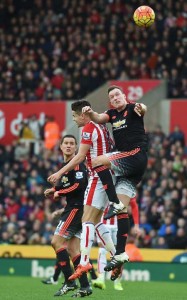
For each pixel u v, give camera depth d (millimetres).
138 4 55938
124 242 21234
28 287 28812
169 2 55406
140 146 21172
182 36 53406
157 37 53719
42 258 38688
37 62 56531
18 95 54875
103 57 53844
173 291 28172
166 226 39562
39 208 44031
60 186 23125
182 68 51469
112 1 57281
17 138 53656
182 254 37375
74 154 23344
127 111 21250
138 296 24109
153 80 51156
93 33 56000
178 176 43094
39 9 59812
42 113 53062
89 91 52656
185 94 50656
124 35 54812
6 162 51031
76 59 54812
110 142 22047
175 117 50438
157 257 37750
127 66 52938
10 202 45875
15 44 58406
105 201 21875
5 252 40531
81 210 23109
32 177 47375
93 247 37938
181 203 40625
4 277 37719
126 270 37188
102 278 26266
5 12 60844
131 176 21219
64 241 23078
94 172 21734
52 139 46625
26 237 42719
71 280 21625
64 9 58906
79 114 22047
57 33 57500
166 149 45625
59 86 53781
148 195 42219
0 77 56625
